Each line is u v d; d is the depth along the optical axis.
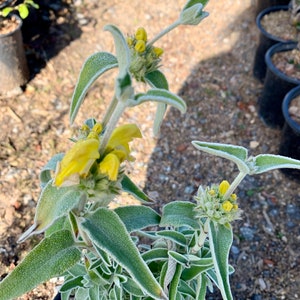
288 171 0.56
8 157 0.56
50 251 0.23
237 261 0.50
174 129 0.62
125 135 0.20
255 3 0.76
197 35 0.75
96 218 0.21
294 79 0.59
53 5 0.77
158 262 0.34
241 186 0.56
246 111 0.65
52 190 0.21
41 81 0.66
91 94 0.65
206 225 0.27
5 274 0.46
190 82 0.68
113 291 0.30
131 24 0.76
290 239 0.52
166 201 0.55
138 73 0.23
